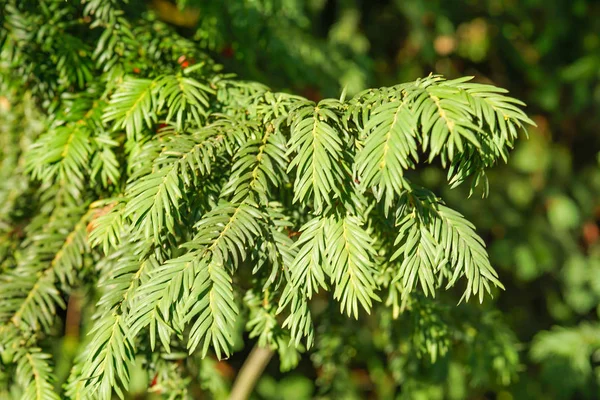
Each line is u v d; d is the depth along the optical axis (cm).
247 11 122
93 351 94
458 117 91
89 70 112
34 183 116
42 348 111
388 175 92
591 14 239
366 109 95
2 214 115
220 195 96
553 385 199
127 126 104
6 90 115
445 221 97
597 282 214
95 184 111
